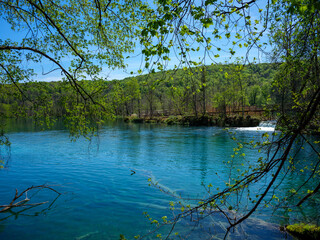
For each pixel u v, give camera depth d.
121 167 14.75
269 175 11.52
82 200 9.45
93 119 8.12
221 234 6.45
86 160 16.75
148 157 17.70
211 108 61.25
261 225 6.85
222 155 17.67
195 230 6.77
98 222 7.62
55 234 6.94
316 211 7.48
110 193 10.20
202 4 3.01
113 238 6.61
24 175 12.96
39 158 17.36
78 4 7.37
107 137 29.59
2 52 7.23
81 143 24.45
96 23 7.53
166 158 17.28
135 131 37.12
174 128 41.62
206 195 9.73
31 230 7.20
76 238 6.69
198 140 25.77
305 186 9.84
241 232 6.47
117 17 7.08
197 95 53.09
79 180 12.08
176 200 9.30
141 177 12.53
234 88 39.31
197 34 3.31
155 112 77.06
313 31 5.15
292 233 6.30
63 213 8.34
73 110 7.97
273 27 5.50
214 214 7.71
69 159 17.06
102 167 14.77
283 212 7.67
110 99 8.10
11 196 9.91
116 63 7.78
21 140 26.30
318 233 5.82
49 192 10.35
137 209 8.55
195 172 13.34
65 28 7.59
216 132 33.00
